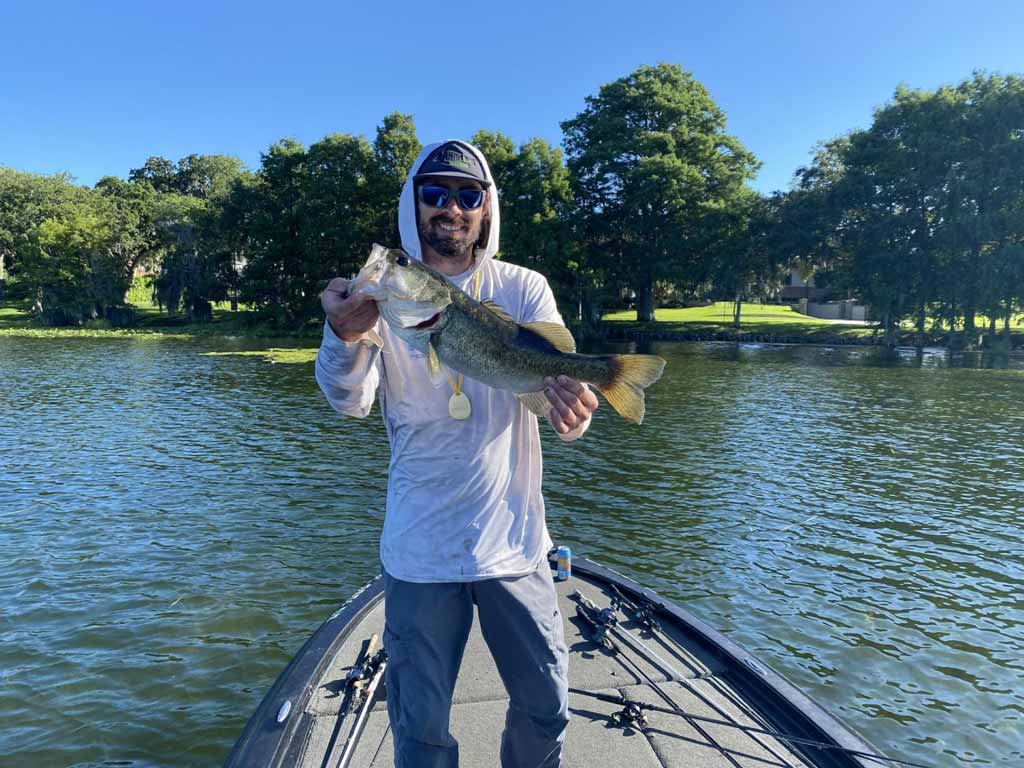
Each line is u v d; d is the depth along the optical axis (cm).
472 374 230
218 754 503
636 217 5619
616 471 1322
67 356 3606
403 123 5225
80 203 6812
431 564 227
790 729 334
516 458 242
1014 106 4169
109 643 650
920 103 4575
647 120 5912
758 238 5316
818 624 708
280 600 742
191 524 980
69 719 539
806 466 1375
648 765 309
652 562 866
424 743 223
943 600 768
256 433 1634
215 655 632
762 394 2472
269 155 5681
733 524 1013
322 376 222
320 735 324
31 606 723
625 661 398
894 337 4853
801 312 7856
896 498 1156
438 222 250
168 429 1677
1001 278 4131
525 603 231
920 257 4547
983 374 3181
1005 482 1263
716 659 401
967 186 4222
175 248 6219
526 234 4941
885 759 295
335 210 5334
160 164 8912
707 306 8100
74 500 1092
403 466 235
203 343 4619
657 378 259
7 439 1549
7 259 7788
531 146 5003
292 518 1009
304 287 5612
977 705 573
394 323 215
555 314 275
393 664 229
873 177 4722
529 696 235
